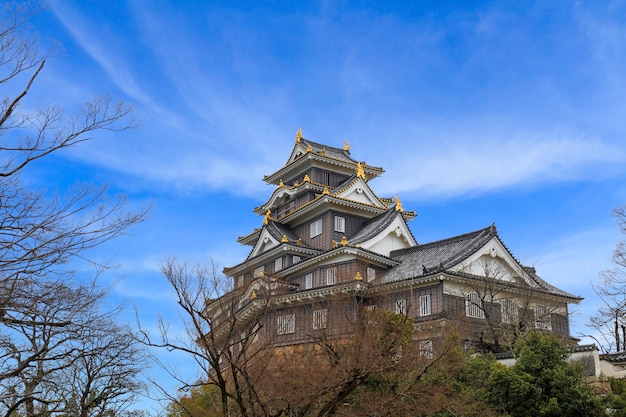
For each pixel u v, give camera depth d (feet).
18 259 52.49
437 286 162.09
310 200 230.68
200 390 120.16
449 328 124.47
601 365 119.14
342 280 172.14
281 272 199.82
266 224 227.81
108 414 117.08
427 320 153.79
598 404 100.53
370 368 82.17
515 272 178.09
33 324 56.49
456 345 111.65
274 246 218.79
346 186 219.82
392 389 87.76
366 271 184.75
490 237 175.42
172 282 86.63
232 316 85.87
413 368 94.38
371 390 90.99
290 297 168.55
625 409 100.53
